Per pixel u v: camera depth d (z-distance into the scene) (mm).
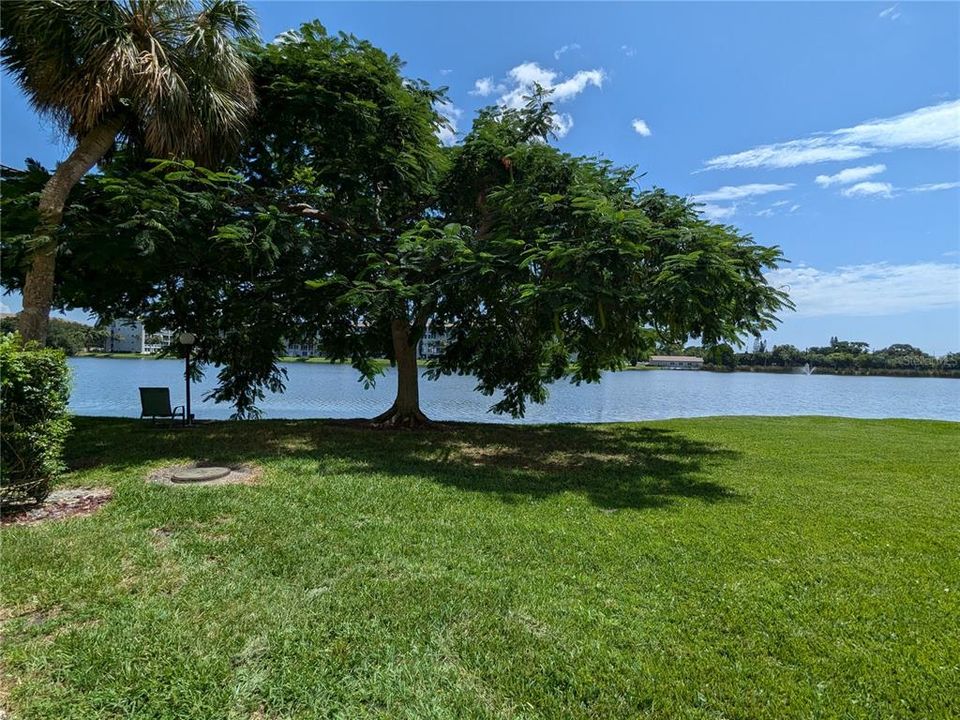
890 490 6699
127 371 40469
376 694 2539
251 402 14898
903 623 3273
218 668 2688
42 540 4246
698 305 7465
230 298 10867
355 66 9367
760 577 3893
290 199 9961
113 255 7641
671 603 3473
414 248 8828
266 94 9297
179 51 7641
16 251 7090
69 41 6879
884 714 2469
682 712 2469
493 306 10188
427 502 5629
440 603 3383
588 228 8227
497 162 10148
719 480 7188
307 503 5422
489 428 12383
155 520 4766
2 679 2582
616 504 5812
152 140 7621
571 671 2746
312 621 3137
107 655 2760
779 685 2658
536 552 4301
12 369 4824
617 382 51406
